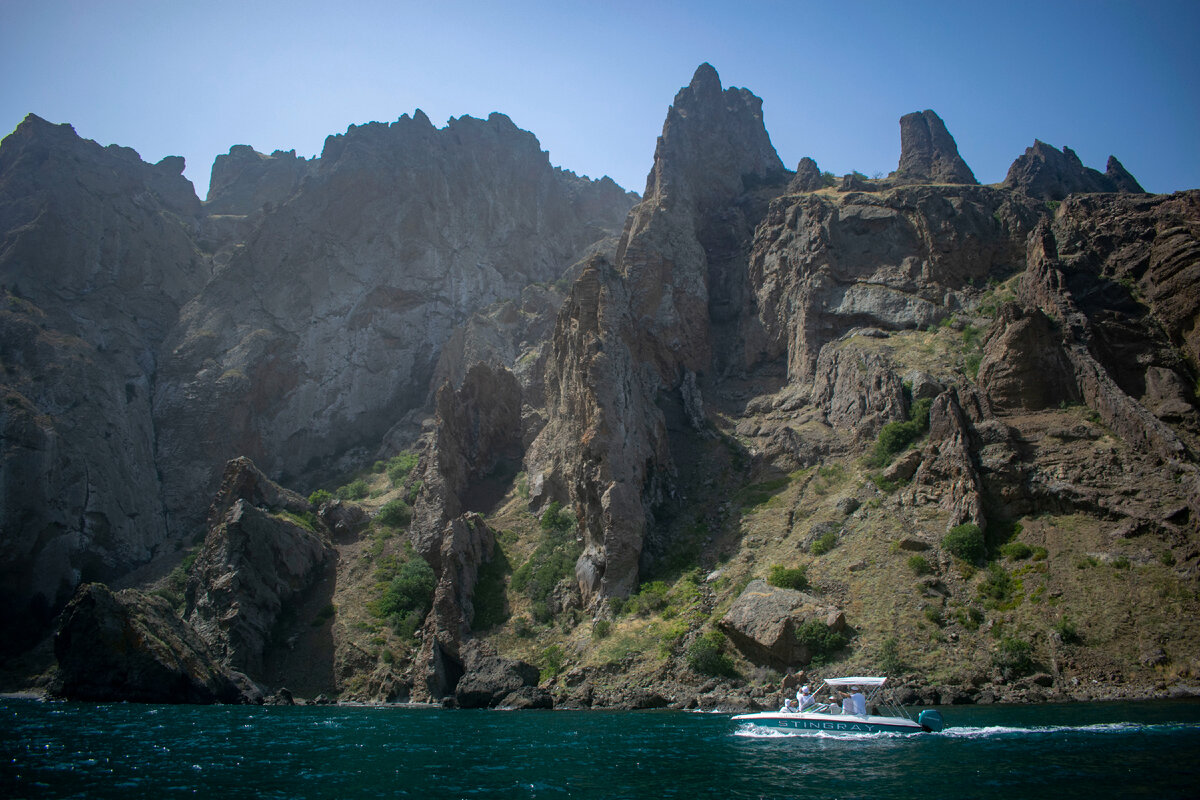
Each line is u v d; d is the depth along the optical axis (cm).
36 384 11194
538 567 8425
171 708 6412
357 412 14075
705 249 12769
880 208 10931
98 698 6706
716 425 10075
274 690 7769
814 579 6925
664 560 8281
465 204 16938
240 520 8606
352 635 8194
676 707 6212
